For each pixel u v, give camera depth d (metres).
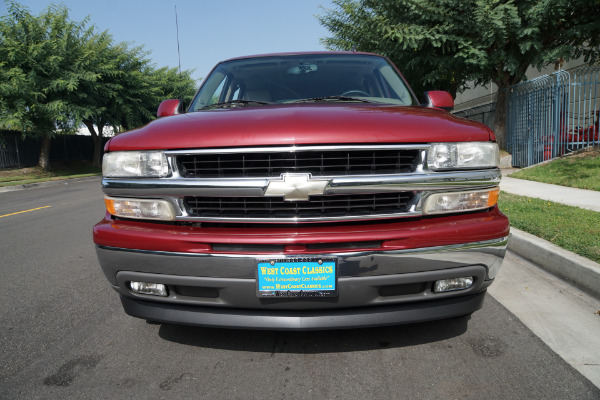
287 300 2.07
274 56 3.74
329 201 2.11
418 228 2.10
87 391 2.10
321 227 2.10
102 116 25.45
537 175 8.71
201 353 2.44
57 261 4.61
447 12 10.34
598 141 9.86
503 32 9.66
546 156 10.25
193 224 2.19
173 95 32.31
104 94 23.70
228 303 2.12
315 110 2.34
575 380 2.09
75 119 21.38
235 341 2.56
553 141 10.15
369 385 2.08
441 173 2.16
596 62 11.13
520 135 11.49
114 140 2.38
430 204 2.16
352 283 2.04
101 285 3.75
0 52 18.86
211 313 2.16
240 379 2.16
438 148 2.16
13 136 22.03
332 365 2.27
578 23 10.02
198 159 2.16
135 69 27.23
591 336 2.52
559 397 1.96
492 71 11.84
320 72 3.44
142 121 29.62
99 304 3.29
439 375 2.15
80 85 21.70
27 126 19.44
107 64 23.55
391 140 2.11
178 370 2.27
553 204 5.72
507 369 2.20
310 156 2.09
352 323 2.10
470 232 2.13
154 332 2.74
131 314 2.36
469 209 2.23
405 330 2.64
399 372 2.19
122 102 25.17
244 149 2.07
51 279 3.97
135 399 2.02
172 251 2.11
